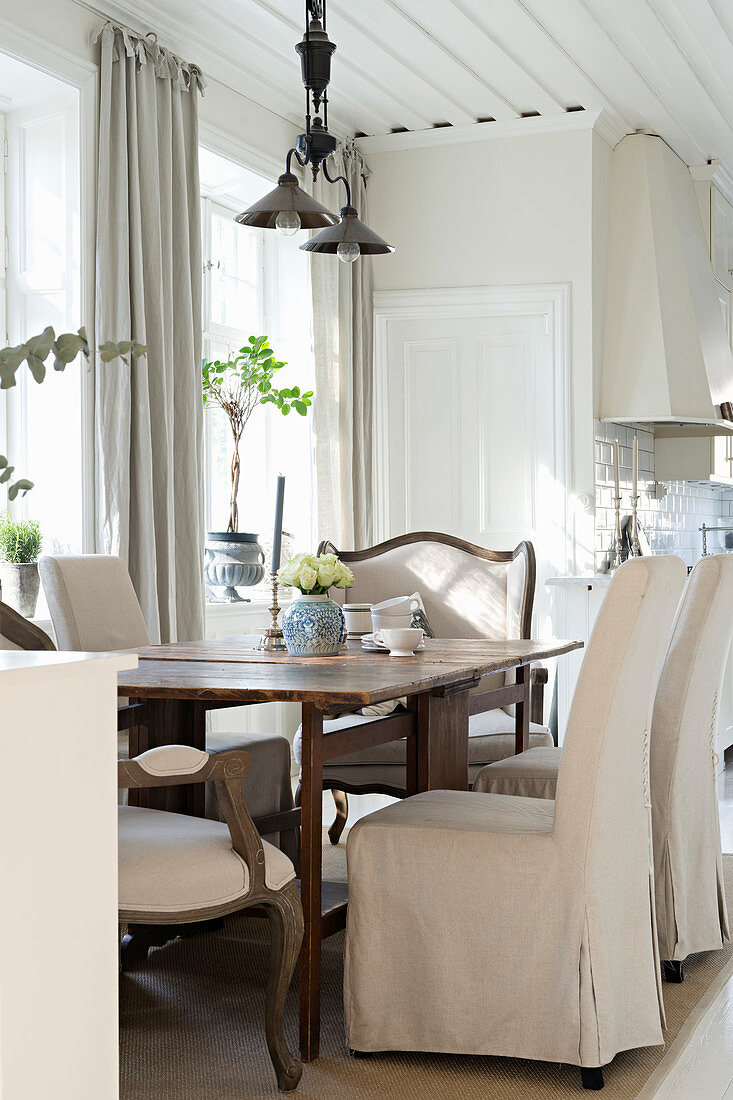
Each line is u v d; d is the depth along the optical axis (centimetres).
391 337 571
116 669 117
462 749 304
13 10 354
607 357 555
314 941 227
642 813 229
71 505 385
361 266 561
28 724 105
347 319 545
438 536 418
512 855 217
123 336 386
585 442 538
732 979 275
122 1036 239
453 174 559
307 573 289
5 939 103
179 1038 238
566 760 214
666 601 220
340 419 544
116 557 322
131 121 394
